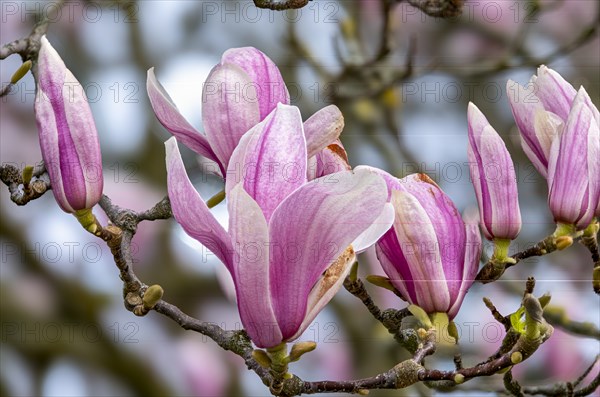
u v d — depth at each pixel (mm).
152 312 1934
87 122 1430
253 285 1354
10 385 1890
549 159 1449
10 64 1894
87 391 1908
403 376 1411
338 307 1856
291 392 1398
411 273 1431
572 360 1780
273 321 1363
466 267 1437
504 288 1729
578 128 1434
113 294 1906
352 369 1851
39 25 1539
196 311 1924
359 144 1884
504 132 1935
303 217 1350
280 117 1363
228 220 1351
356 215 1352
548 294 1401
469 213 1453
